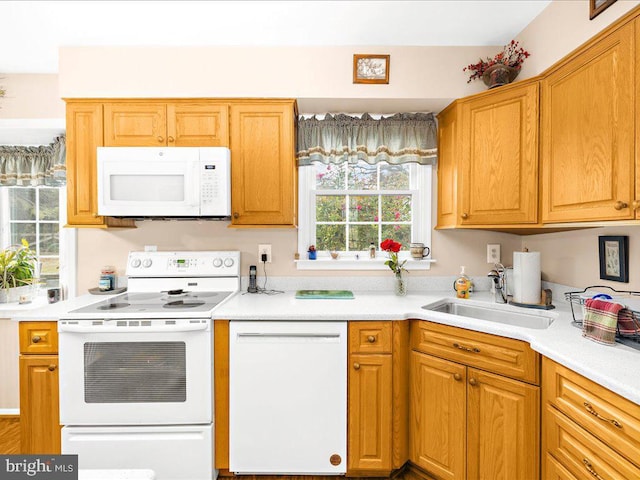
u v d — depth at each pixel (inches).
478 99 74.7
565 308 69.4
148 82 80.7
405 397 68.3
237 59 81.0
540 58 72.3
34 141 99.7
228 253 89.4
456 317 63.1
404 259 92.7
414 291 91.4
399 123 89.4
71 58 80.4
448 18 72.6
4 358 91.4
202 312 65.1
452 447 62.1
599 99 52.6
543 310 67.8
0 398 91.6
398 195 96.7
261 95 80.9
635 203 46.7
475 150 75.1
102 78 80.5
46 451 65.9
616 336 49.4
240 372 65.8
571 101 58.3
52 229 102.1
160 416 63.9
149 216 79.8
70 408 63.2
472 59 81.6
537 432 52.1
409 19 72.6
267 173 79.9
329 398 66.2
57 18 70.9
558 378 47.2
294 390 65.9
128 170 74.5
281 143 80.0
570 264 73.3
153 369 63.9
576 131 57.3
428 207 93.2
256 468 66.6
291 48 81.1
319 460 66.6
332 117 89.6
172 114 79.2
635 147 47.0
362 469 67.0
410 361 68.9
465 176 76.7
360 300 78.3
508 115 70.2
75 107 79.0
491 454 57.2
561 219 60.9
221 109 79.5
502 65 74.4
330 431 66.4
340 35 77.7
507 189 70.4
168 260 87.7
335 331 66.3
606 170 51.4
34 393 65.8
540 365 52.2
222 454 66.4
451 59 81.4
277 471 66.7
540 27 72.1
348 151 88.8
